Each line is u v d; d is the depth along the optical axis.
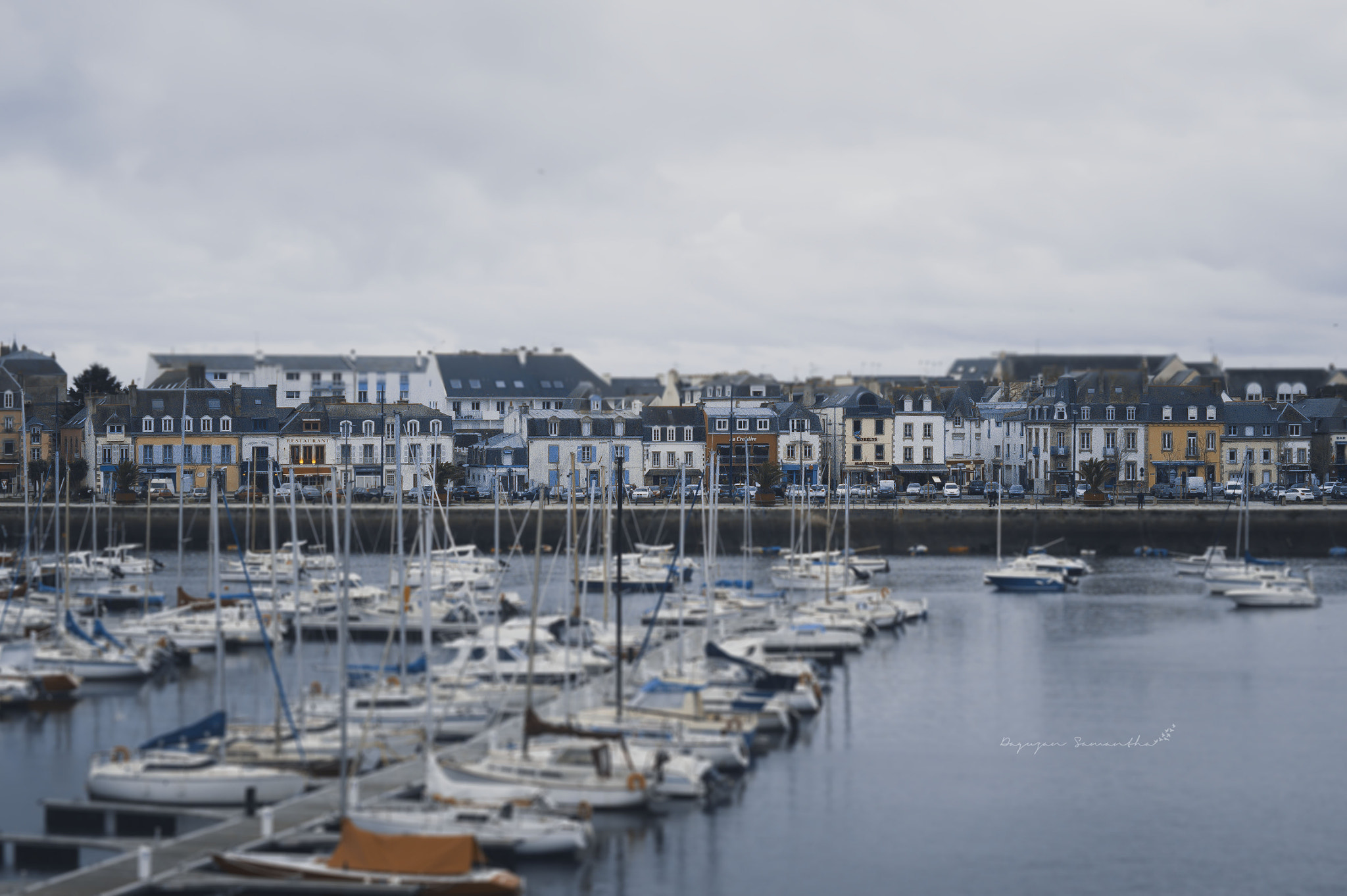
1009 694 81.50
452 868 45.75
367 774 58.22
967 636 102.50
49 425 190.50
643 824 56.66
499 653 80.00
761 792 61.62
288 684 79.56
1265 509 159.00
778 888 50.75
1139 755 68.56
